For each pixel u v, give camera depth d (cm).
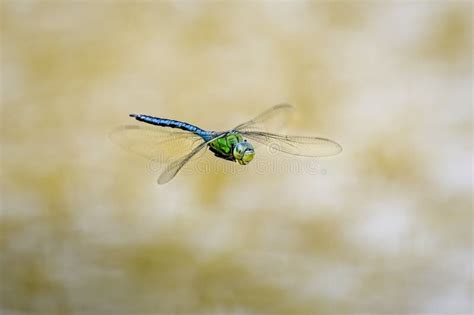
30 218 409
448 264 394
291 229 402
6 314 393
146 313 393
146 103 425
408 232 396
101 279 395
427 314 392
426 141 412
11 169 418
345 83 425
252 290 394
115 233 405
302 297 393
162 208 408
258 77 427
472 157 406
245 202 406
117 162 418
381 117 416
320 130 413
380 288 394
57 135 426
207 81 429
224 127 416
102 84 433
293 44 435
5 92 432
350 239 398
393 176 407
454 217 398
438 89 422
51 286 395
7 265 395
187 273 395
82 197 412
